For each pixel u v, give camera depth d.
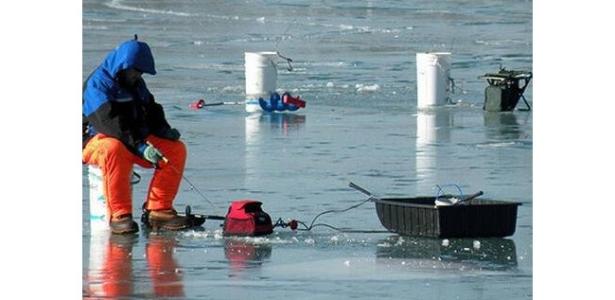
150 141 37.62
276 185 43.72
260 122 58.41
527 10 101.75
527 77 61.97
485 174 45.31
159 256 34.09
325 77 74.06
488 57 79.94
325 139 53.47
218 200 41.38
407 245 35.12
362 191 37.84
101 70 36.97
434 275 31.69
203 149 50.88
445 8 103.69
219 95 67.62
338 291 30.14
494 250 34.38
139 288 30.55
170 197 37.84
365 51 84.00
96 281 31.25
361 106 63.75
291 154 49.78
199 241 36.03
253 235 36.38
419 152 50.12
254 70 67.00
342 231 37.03
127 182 37.22
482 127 56.62
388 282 31.00
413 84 71.69
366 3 106.56
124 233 36.88
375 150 50.66
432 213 35.56
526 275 31.59
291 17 99.25
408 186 43.22
